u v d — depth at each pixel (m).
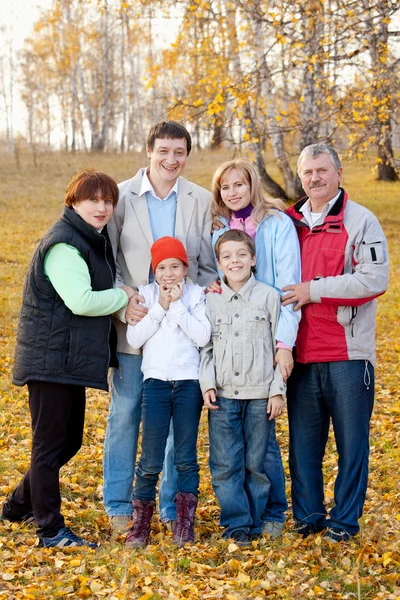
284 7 10.03
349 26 9.51
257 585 3.48
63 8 31.72
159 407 3.97
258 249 4.14
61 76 43.19
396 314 10.81
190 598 3.33
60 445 3.98
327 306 3.96
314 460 4.17
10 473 5.04
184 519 3.98
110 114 48.19
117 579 3.56
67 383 3.83
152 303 4.10
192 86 12.05
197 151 32.06
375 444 5.93
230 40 12.46
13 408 6.55
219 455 4.02
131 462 4.30
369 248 3.91
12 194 22.02
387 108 10.31
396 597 3.41
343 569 3.71
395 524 4.30
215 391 3.98
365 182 24.97
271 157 29.03
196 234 4.30
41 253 3.85
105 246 4.00
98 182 3.92
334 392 4.02
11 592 3.44
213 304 4.05
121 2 12.36
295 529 4.14
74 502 4.68
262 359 3.96
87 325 3.87
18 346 3.92
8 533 4.14
